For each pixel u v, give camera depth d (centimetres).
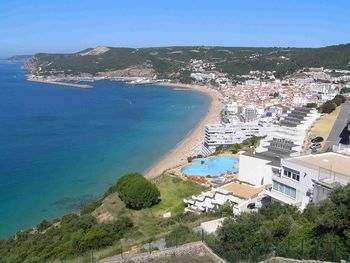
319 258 2856
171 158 13262
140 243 4341
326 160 5066
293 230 3275
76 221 7000
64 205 9225
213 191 7106
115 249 4359
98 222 6938
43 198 9650
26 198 9625
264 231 3284
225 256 3122
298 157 5231
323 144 9731
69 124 19662
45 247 5809
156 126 19412
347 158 5212
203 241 3416
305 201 4525
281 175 5166
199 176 9219
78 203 9350
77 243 5094
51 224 7644
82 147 14850
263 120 16812
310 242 2966
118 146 15112
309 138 10431
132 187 7531
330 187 4066
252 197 6450
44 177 11244
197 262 3053
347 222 2902
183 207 7300
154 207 7581
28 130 17888
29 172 11662
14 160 12888
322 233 3023
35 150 14238
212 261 3064
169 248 3362
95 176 11425
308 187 4709
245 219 3675
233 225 3438
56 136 16712
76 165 12488
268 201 5500
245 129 15000
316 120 13600
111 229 5819
